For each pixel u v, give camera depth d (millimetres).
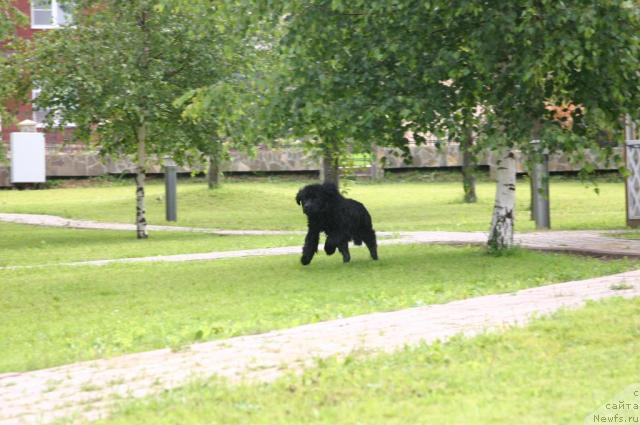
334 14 19328
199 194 42594
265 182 51938
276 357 9969
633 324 10258
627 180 27594
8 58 29109
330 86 19250
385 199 42562
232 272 19641
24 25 28953
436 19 19094
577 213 34875
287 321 12812
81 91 28797
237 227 33375
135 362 10422
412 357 9273
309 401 7816
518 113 18828
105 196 45656
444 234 26734
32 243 28891
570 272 17250
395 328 11336
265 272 19328
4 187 50562
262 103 19922
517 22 18625
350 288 16375
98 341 12203
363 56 19391
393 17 18984
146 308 15414
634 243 22281
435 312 12516
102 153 31578
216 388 8508
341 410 7461
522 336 9984
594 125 19703
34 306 16281
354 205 20172
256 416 7473
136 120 29531
